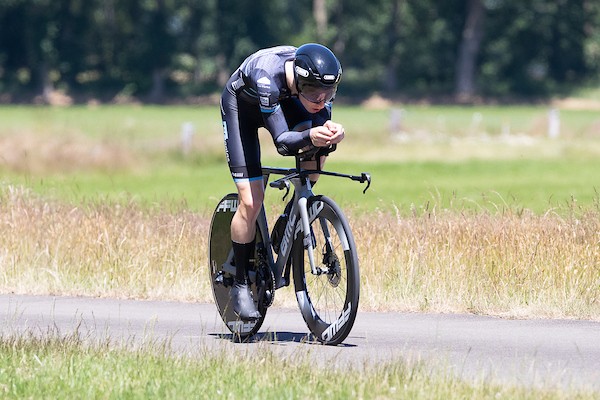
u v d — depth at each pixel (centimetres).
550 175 7744
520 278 2706
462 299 2655
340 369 1816
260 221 2195
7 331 2298
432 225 3100
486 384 1689
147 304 2748
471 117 17712
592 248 2842
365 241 2977
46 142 8106
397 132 10900
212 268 2302
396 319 2494
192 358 1908
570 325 2408
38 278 2998
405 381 1702
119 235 3216
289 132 2011
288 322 2470
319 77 1992
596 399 1623
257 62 2050
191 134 8881
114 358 1895
